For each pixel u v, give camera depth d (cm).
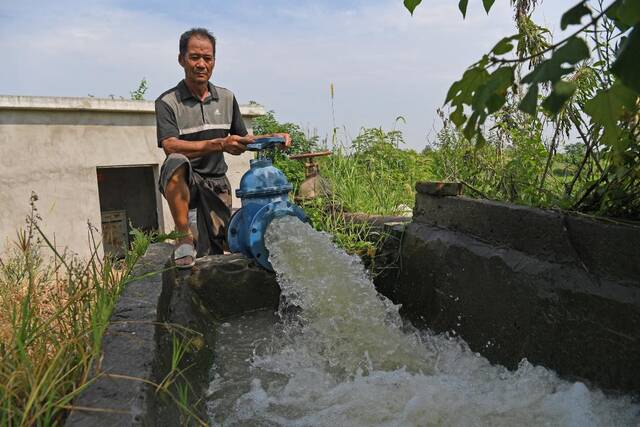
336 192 477
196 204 381
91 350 178
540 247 237
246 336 314
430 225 329
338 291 311
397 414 228
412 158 577
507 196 328
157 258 311
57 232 634
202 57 379
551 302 224
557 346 222
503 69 112
